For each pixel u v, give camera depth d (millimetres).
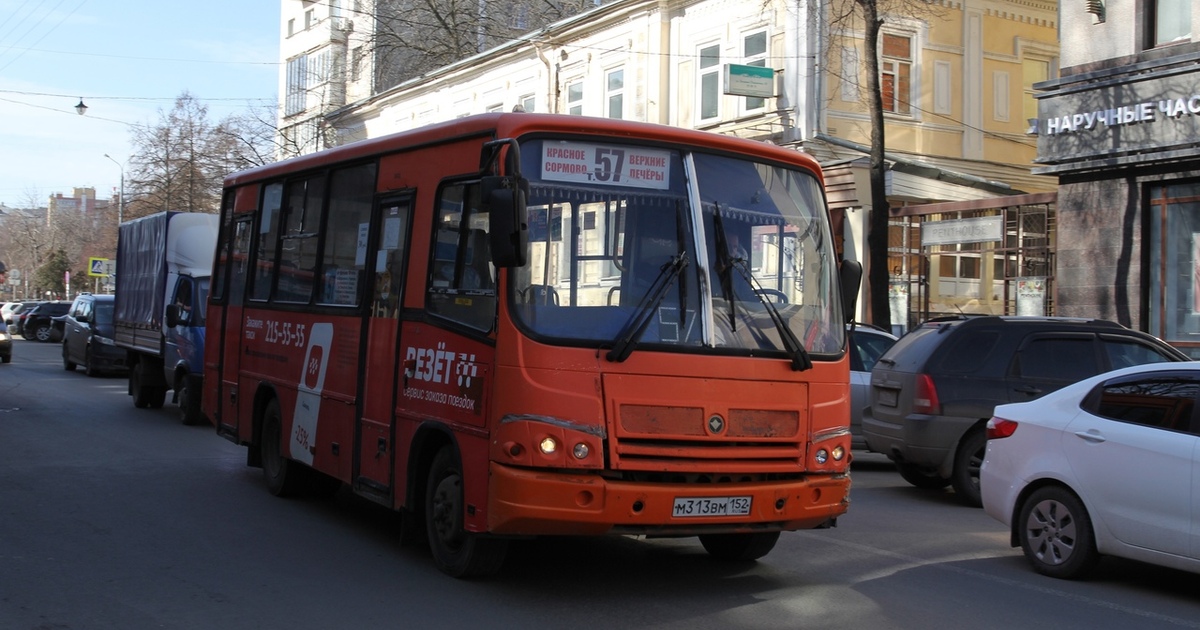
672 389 6672
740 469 6789
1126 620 6859
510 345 6582
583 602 6941
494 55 36562
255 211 11656
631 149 7074
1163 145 17688
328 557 8141
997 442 8555
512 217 6340
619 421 6527
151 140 50375
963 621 6695
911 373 11422
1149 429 7520
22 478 11586
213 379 12539
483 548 7203
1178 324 17953
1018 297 22516
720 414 6770
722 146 7332
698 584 7512
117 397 21844
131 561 7895
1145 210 18312
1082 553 7812
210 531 9047
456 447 7102
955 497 11906
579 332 6605
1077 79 18953
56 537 8672
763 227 7328
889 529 9836
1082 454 7848
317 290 9797
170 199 49906
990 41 28344
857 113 26469
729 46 27906
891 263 25719
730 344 6910
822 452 7156
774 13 26594
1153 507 7367
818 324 7418
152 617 6457
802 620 6605
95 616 6465
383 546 8570
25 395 21641
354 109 46062
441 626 6344
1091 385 8070
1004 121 28547
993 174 28344
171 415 18531
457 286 7305
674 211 7062
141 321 19406
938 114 27562
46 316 53250
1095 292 18969
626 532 6578
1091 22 19000
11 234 107375
